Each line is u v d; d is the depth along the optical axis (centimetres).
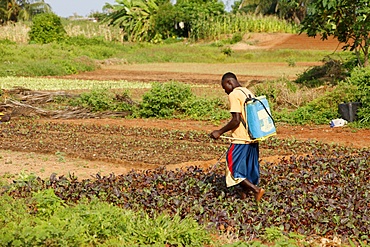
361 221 999
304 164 1398
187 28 8412
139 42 7731
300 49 7025
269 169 1354
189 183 1193
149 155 1622
